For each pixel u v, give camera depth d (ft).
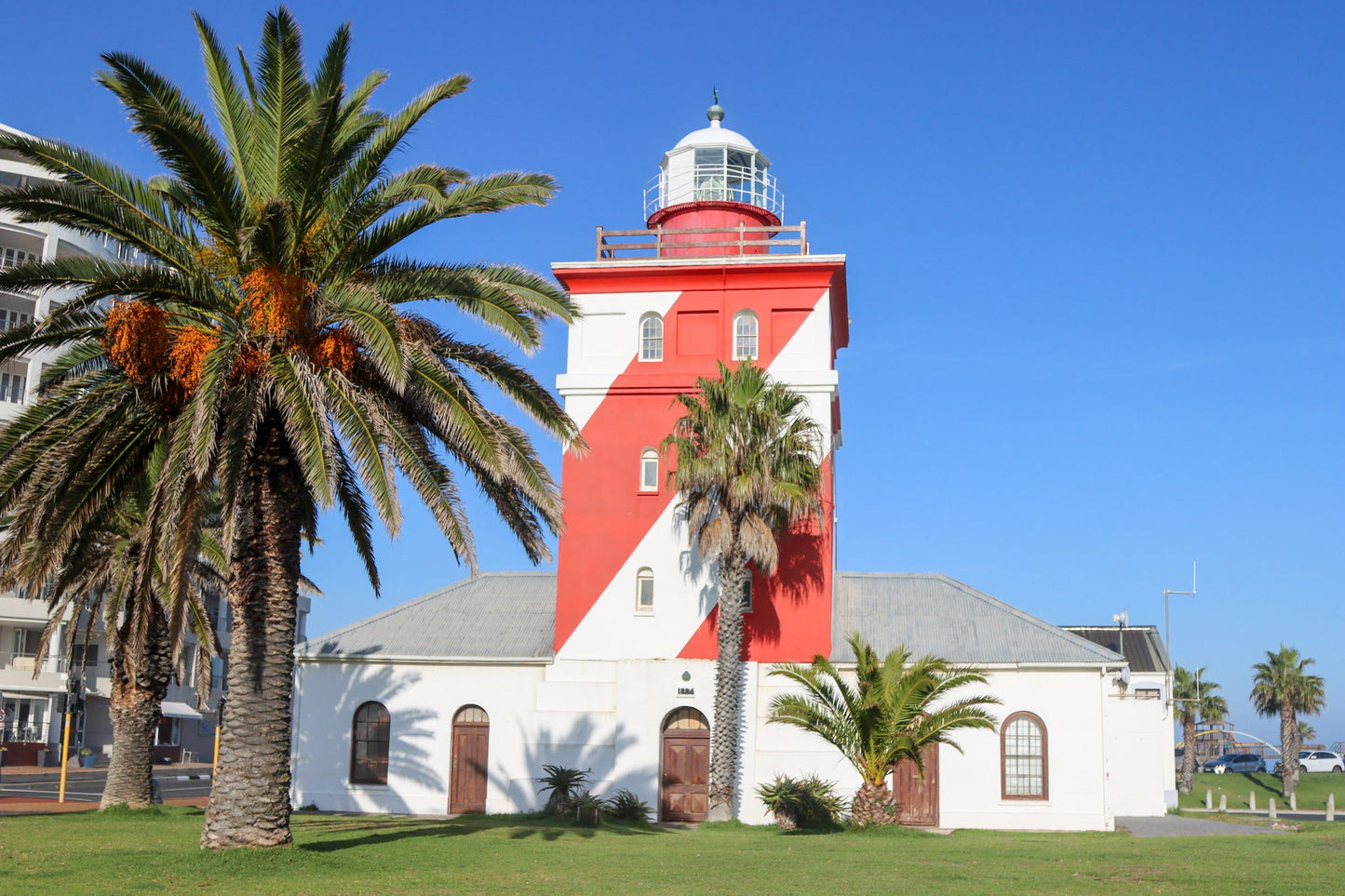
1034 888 58.85
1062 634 116.98
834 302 130.00
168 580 62.34
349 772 121.70
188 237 68.13
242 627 66.69
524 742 119.03
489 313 68.54
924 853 77.66
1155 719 144.66
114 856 64.28
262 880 58.03
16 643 212.23
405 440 67.67
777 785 107.24
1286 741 233.14
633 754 115.24
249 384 64.75
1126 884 60.59
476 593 133.39
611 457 121.90
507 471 69.67
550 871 64.59
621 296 124.47
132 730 101.35
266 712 66.44
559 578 120.57
